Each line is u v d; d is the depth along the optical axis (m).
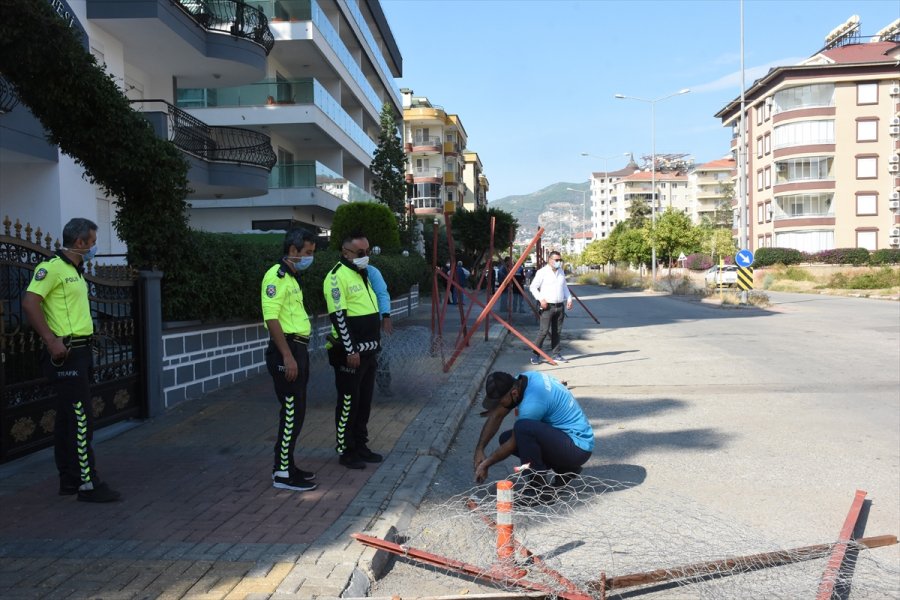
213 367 9.93
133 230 8.41
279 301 5.54
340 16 34.16
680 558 4.08
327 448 6.91
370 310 6.39
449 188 73.25
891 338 16.28
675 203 148.50
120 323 7.79
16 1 6.60
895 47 56.34
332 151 33.44
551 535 4.65
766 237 62.84
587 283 65.62
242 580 3.96
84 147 7.92
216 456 6.62
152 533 4.69
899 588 4.06
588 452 5.63
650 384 10.94
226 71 18.88
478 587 4.17
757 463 6.67
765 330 18.61
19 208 13.38
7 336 6.32
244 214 28.52
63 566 4.16
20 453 6.48
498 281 25.25
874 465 6.56
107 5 14.88
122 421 7.98
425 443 7.09
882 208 57.56
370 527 4.80
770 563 4.10
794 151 58.50
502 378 5.69
